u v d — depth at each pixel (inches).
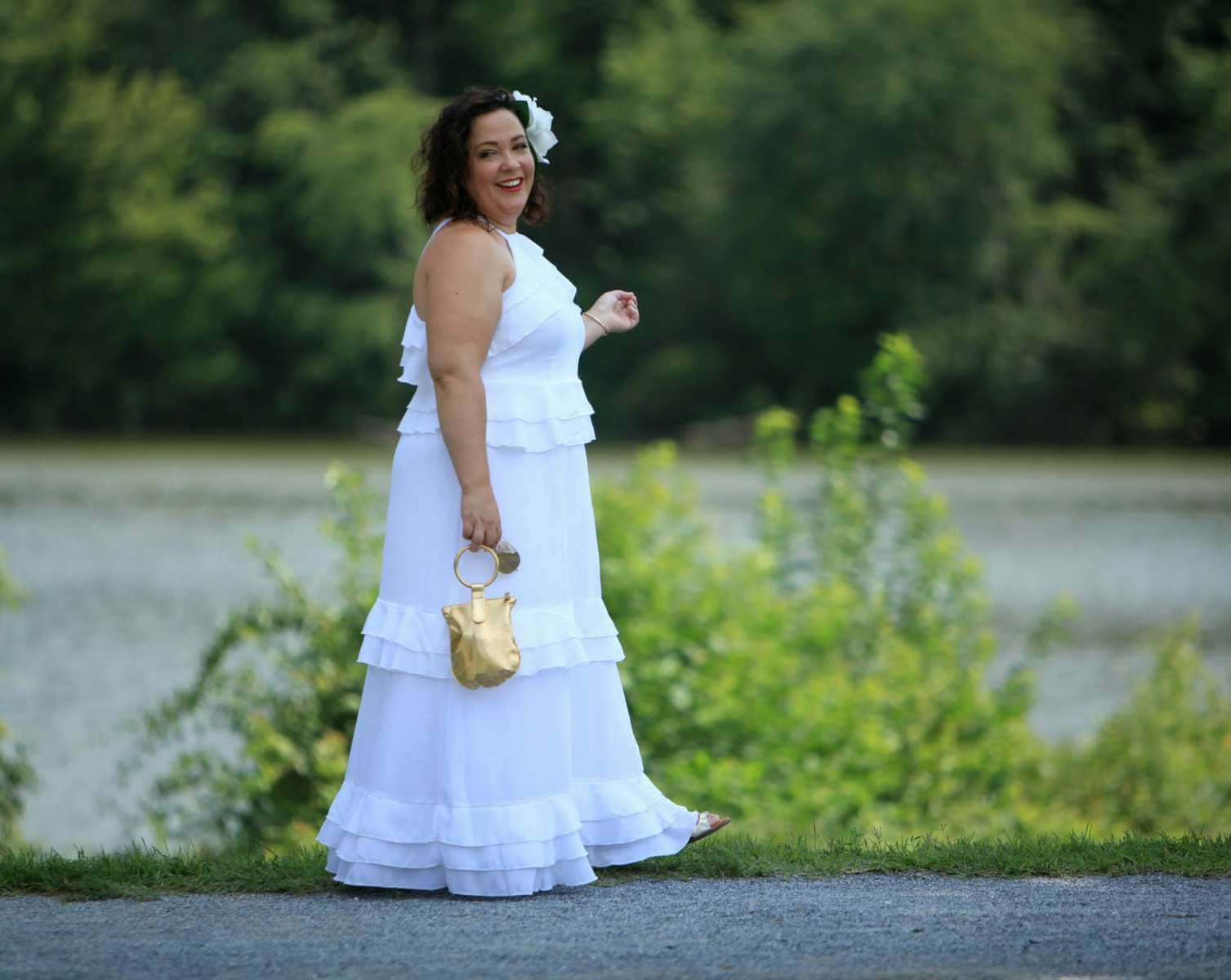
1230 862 385.7
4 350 3934.5
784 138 3831.2
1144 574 1763.0
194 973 302.4
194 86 4141.2
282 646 753.0
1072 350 3922.2
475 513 362.3
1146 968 305.6
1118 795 807.7
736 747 778.8
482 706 362.9
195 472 2933.1
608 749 381.7
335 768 685.3
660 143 4315.9
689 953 315.3
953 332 3841.0
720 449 3858.3
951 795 774.5
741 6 4367.6
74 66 3848.4
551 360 378.0
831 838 439.5
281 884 371.6
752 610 850.8
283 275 4106.8
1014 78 3750.0
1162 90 4229.8
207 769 729.0
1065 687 1170.0
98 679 1105.4
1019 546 1999.3
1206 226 4035.4
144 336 4018.2
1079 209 3924.7
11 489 2549.2
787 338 4055.1
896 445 924.6
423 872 365.7
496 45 4537.4
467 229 371.2
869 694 804.0
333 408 4175.7
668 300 4288.9
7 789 728.3
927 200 3764.8
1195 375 4050.2
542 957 313.3
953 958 312.0
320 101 4170.8
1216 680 1044.5
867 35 3727.9
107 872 378.9
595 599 385.1
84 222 3865.7
